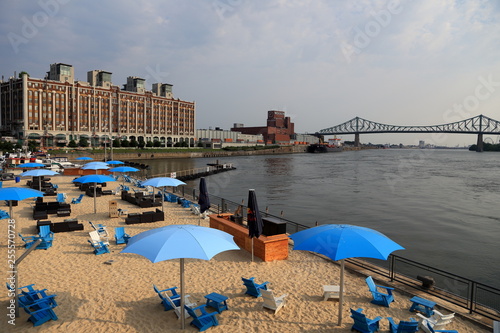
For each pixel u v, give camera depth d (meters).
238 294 10.10
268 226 13.62
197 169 79.75
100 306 9.11
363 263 13.07
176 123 168.00
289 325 8.38
